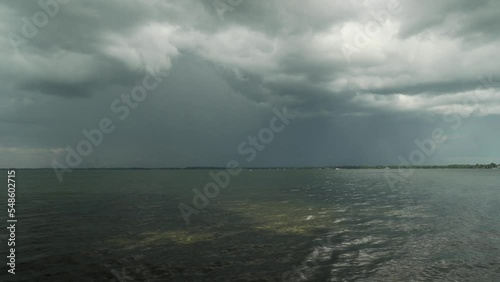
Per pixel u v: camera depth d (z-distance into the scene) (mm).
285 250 20250
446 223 28547
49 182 94812
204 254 19422
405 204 41875
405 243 21797
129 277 15648
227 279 15367
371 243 21859
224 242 22234
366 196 52906
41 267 17016
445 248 20531
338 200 47125
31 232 25156
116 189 69250
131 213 34719
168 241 22531
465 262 17734
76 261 18047
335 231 25484
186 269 16781
